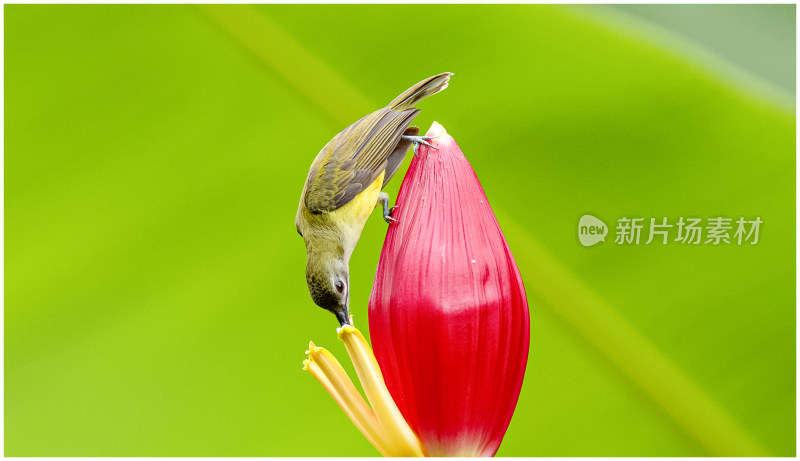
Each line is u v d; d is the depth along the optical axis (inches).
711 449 211.3
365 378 206.4
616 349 212.2
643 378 212.1
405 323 205.9
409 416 206.5
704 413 211.6
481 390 206.1
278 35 215.3
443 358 205.8
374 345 206.8
